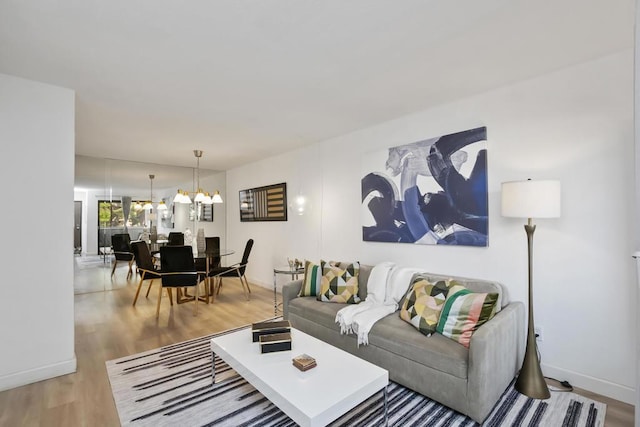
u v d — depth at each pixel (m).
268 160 5.43
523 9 1.65
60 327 2.49
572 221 2.28
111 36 1.87
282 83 2.54
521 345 2.41
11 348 2.31
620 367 2.10
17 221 2.35
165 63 2.20
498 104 2.64
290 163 4.93
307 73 2.37
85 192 5.32
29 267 2.39
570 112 2.29
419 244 3.18
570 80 2.29
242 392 2.23
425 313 2.32
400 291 2.86
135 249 4.59
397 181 3.34
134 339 3.21
